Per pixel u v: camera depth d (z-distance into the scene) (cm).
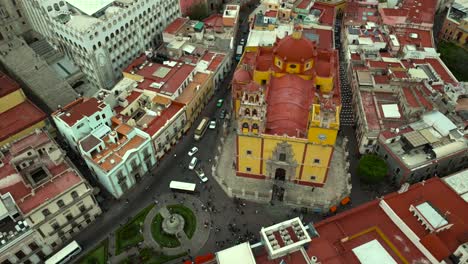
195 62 12150
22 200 7669
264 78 9862
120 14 11338
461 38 13538
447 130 9488
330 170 9769
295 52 9231
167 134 10100
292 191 9356
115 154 9012
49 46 12425
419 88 10438
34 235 7688
